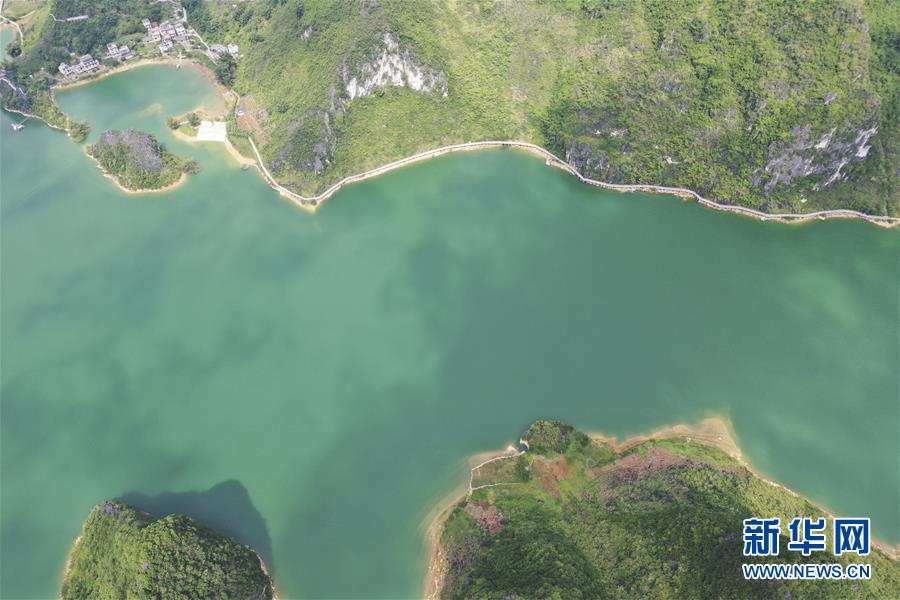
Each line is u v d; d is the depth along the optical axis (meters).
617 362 127.62
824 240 153.38
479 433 116.44
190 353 133.25
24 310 144.50
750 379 124.50
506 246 154.50
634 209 163.38
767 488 103.94
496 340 132.62
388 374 127.12
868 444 114.38
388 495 108.94
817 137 152.00
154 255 156.25
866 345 130.75
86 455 117.12
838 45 154.38
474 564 94.81
